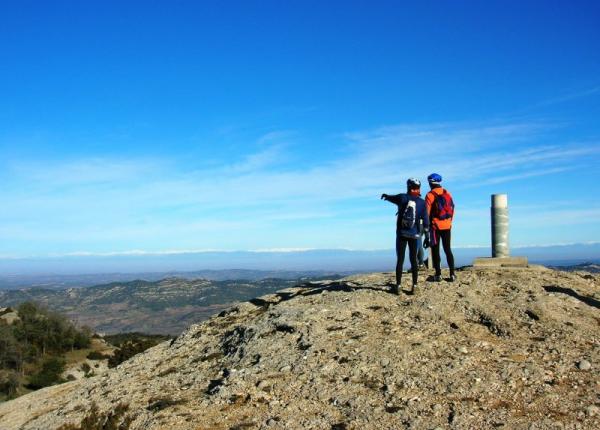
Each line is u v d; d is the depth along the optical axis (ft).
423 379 23.91
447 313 32.07
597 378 22.67
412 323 31.17
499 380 23.08
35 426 29.55
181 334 43.42
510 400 21.26
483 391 22.21
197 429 22.22
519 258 43.78
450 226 38.27
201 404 25.13
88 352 262.47
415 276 36.22
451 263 38.19
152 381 31.78
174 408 25.22
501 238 44.68
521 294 34.42
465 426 19.47
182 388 28.78
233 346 33.94
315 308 35.40
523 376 23.30
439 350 27.07
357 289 39.50
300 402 23.44
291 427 21.17
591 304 33.24
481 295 34.96
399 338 29.01
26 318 263.49
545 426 18.90
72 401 32.86
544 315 30.42
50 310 281.13
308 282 47.93
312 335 30.86
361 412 21.65
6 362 218.18
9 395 180.96
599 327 29.22
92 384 36.04
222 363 31.32
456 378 23.63
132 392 30.37
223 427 22.07
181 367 33.45
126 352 122.62
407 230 35.73
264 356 29.68
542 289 35.70
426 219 36.14
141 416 24.98
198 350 36.52
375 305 34.86
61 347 259.39
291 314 34.91
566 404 20.49
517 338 28.22
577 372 23.49
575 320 30.12
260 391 25.13
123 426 23.04
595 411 19.61
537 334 28.45
